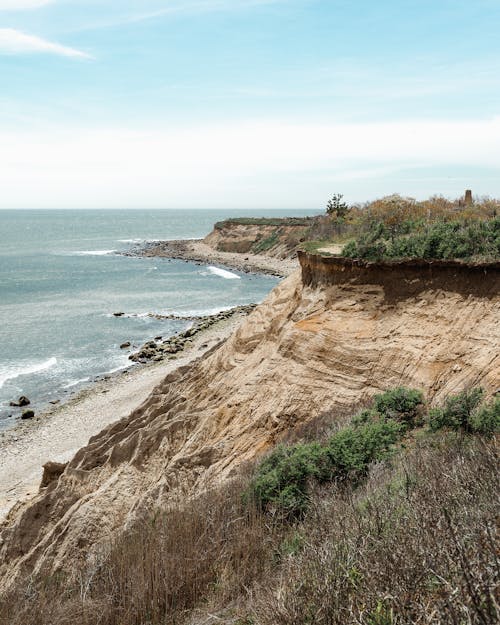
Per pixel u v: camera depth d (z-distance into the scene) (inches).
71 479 694.5
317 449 419.8
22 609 324.5
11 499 866.8
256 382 736.3
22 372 1584.6
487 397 513.7
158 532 367.6
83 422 1201.4
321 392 667.4
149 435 725.9
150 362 1653.5
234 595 279.1
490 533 161.3
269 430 663.8
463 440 349.4
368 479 356.5
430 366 603.2
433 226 764.6
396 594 162.1
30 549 629.0
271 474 399.9
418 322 655.1
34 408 1315.2
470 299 629.0
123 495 629.0
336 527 252.1
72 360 1702.8
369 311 710.5
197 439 709.3
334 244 919.7
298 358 719.1
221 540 336.8
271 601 209.2
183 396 881.5
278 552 305.9
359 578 186.7
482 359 567.8
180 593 295.1
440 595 155.2
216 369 895.7
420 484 254.5
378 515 229.8
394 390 516.7
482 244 660.7
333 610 176.2
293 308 844.0
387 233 817.5
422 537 185.3
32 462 1019.9
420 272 689.0
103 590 320.5
